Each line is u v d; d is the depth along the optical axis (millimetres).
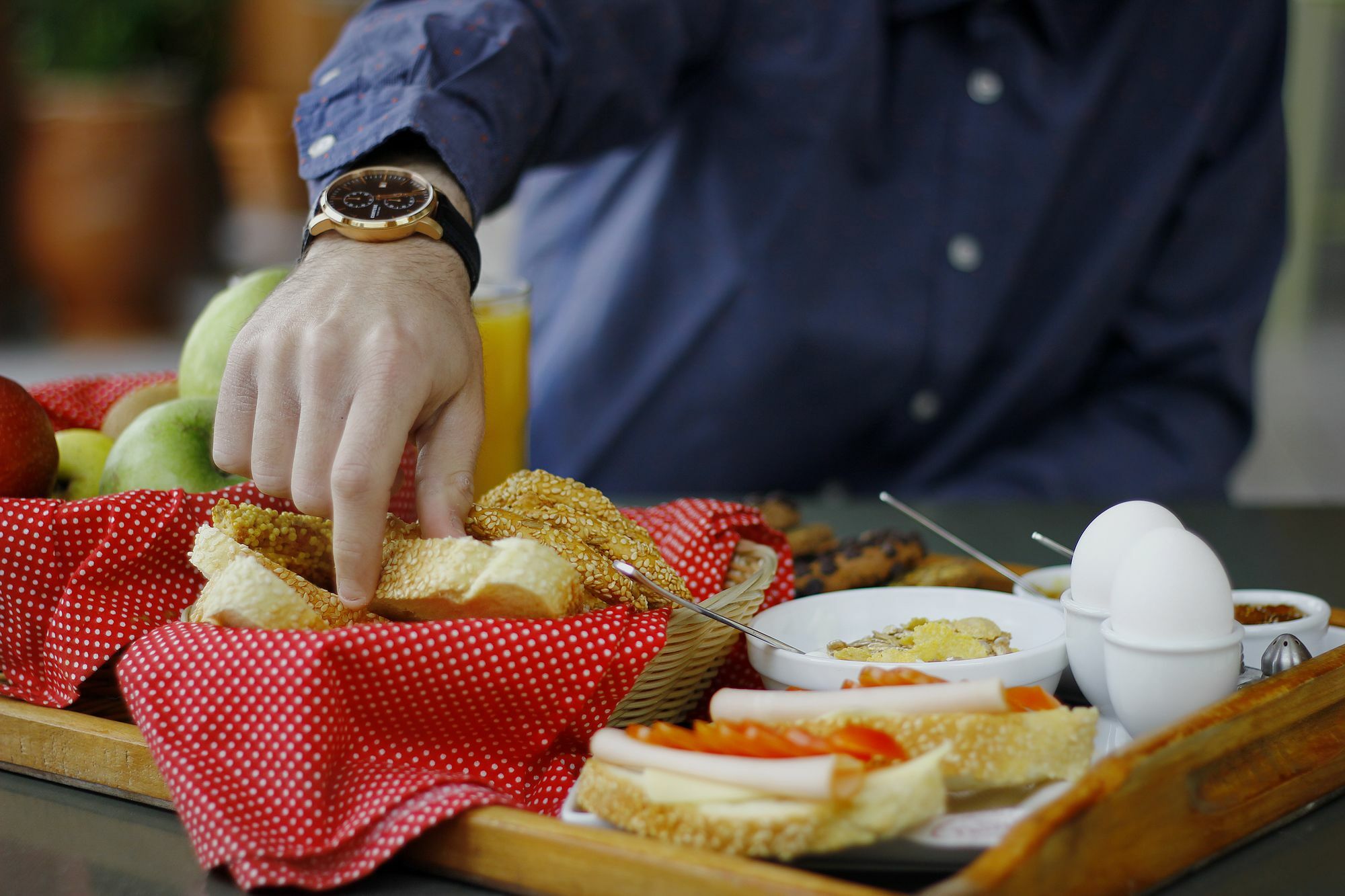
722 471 1727
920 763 802
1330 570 1261
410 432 959
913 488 1741
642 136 1563
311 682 855
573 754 926
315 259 990
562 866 812
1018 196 1654
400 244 998
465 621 878
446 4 1276
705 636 958
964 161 1659
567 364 1763
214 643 869
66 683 957
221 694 859
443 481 938
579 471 1763
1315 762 881
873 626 1018
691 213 1698
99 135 4766
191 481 1050
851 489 1777
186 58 5602
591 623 891
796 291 1653
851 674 904
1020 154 1651
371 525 898
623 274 1717
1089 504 1477
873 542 1154
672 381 1700
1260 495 2846
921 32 1659
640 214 1722
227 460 951
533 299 1892
